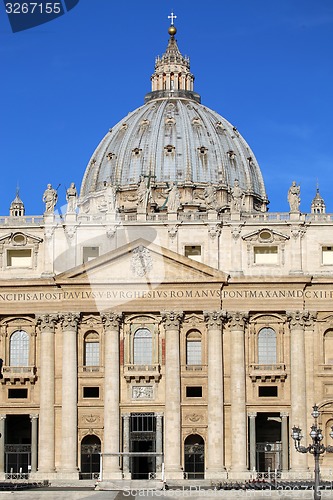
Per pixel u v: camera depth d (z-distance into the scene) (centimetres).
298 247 13538
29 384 13538
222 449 13162
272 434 13700
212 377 13275
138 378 13400
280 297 13412
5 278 13588
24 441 13938
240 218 13662
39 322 13562
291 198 13712
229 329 13475
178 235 13575
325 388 13362
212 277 13362
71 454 13212
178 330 13412
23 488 11875
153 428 13362
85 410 13400
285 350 13438
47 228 13662
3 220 13812
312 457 13150
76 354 13462
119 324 13488
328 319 13462
